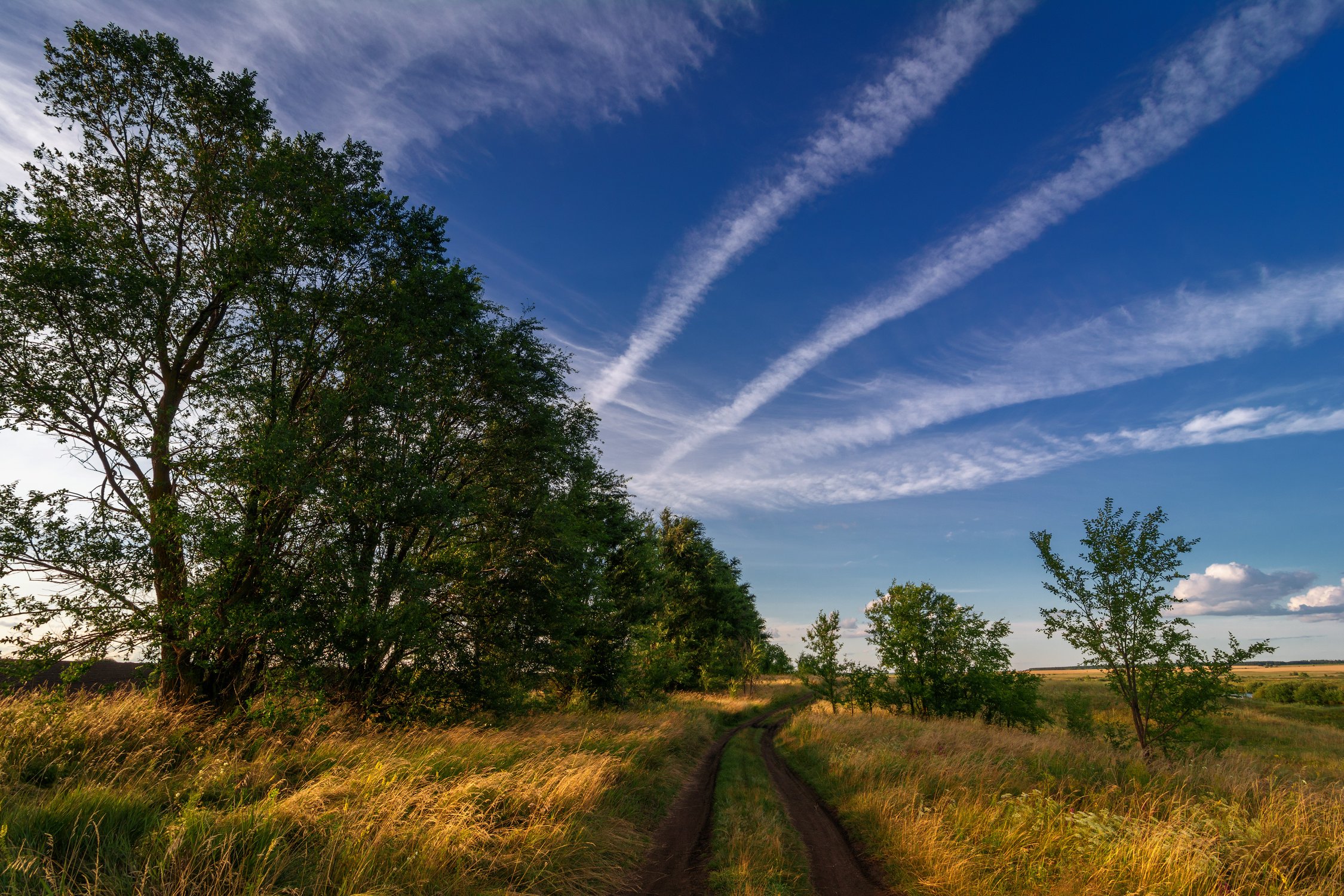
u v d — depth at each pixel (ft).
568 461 60.90
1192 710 42.68
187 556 37.04
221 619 36.19
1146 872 19.21
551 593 57.41
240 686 41.32
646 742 44.98
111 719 26.73
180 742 27.81
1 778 19.08
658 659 103.50
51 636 34.71
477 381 55.42
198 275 42.63
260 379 42.19
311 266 45.34
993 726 66.13
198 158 44.27
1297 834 21.31
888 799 32.19
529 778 27.63
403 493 42.19
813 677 95.50
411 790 22.90
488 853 20.20
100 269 37.32
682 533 156.56
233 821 16.72
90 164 42.14
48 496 35.37
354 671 45.14
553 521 55.21
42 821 15.43
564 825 23.58
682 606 146.10
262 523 40.24
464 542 54.08
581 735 44.52
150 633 35.91
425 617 44.86
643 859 24.90
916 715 75.10
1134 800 27.76
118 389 39.14
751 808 34.68
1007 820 25.88
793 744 65.05
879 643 78.07
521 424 57.57
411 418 44.62
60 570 35.17
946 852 23.67
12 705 26.40
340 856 17.01
